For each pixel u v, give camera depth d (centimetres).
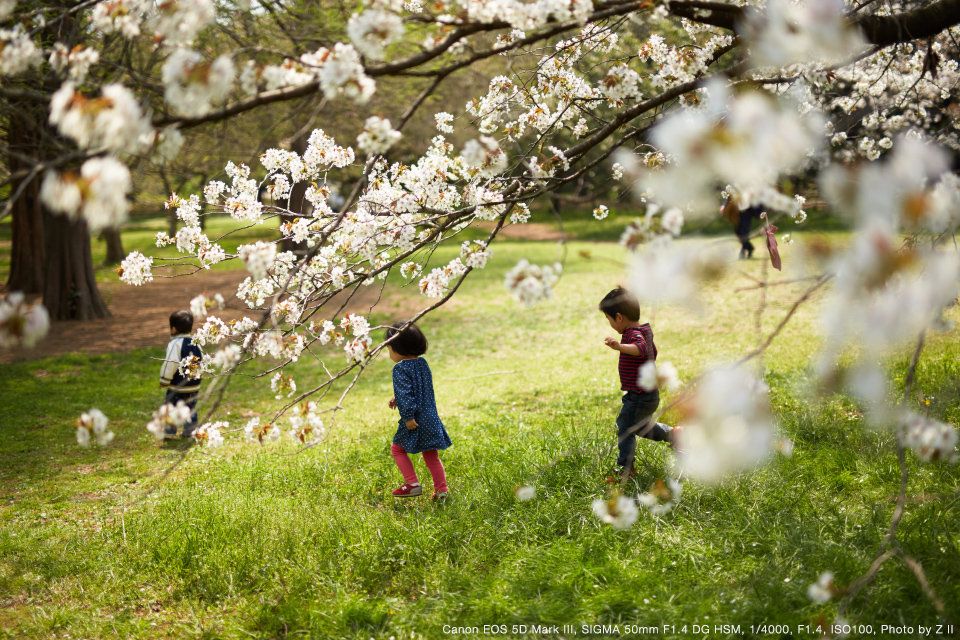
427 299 1619
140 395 905
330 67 227
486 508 418
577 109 419
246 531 409
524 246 2708
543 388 793
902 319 164
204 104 208
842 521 360
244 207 405
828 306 178
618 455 446
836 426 502
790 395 590
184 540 399
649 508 385
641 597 304
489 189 359
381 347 312
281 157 411
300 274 361
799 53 181
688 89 315
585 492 433
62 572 384
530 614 300
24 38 235
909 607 278
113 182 183
